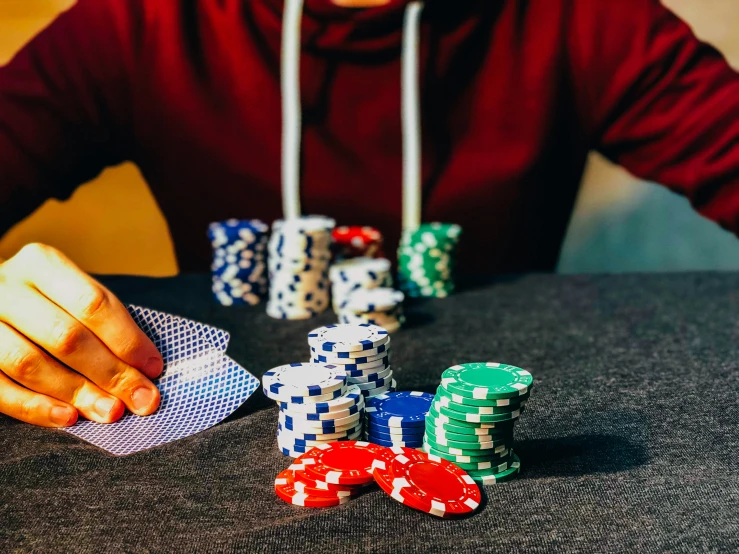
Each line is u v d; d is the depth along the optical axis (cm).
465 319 71
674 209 116
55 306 49
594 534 38
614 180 114
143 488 43
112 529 40
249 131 110
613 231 116
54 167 110
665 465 44
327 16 105
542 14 107
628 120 109
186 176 113
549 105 108
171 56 109
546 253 114
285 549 38
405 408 47
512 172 108
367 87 108
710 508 40
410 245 79
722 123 104
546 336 66
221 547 38
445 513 39
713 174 106
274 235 74
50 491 43
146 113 112
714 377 56
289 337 67
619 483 42
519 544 38
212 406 51
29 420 49
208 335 53
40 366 49
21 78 108
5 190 107
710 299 75
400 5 103
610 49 107
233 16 108
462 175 108
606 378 56
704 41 113
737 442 46
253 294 77
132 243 117
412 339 66
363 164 109
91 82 110
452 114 108
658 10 106
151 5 109
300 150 110
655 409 51
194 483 43
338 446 44
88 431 48
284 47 107
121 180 115
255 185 111
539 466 44
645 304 74
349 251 81
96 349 49
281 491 41
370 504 41
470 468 43
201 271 117
